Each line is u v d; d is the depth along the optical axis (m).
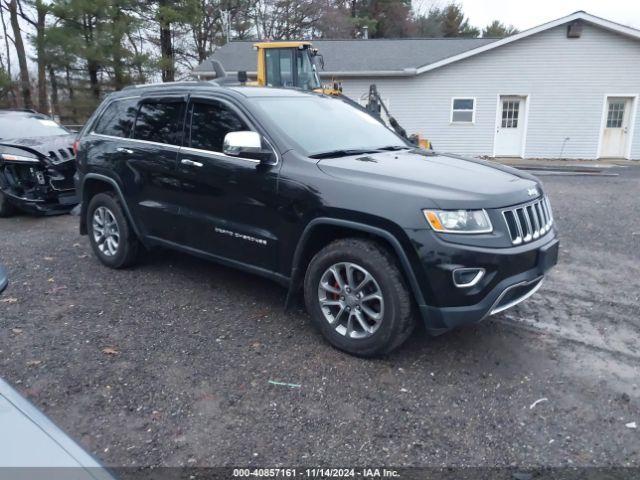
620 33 19.09
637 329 4.29
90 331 4.18
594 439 2.93
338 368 3.64
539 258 3.65
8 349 3.87
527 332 4.22
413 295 3.54
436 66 20.06
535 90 20.11
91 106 24.73
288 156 4.02
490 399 3.30
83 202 5.80
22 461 1.64
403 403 3.25
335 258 3.74
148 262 5.89
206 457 2.77
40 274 5.54
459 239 3.33
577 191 11.27
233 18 34.41
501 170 4.19
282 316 4.48
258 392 3.36
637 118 19.88
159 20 24.97
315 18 37.00
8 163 8.14
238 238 4.33
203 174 4.46
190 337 4.09
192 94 4.72
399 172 3.74
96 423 3.04
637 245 6.77
